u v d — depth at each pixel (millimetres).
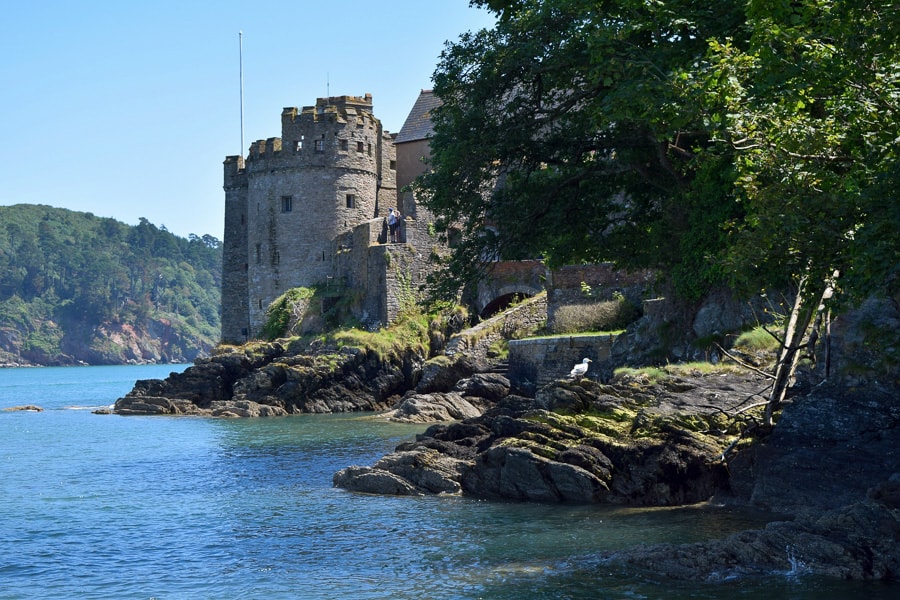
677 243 35844
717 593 17031
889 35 19062
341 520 24281
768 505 23062
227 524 24391
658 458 24703
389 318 69250
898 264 17891
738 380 28516
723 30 27328
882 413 22359
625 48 29031
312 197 76062
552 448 25953
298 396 63000
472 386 55812
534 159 35875
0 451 41906
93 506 27484
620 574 18359
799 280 24047
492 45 34875
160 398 64312
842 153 21484
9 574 20219
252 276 78312
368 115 78000
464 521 23500
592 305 51312
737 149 23000
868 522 18750
